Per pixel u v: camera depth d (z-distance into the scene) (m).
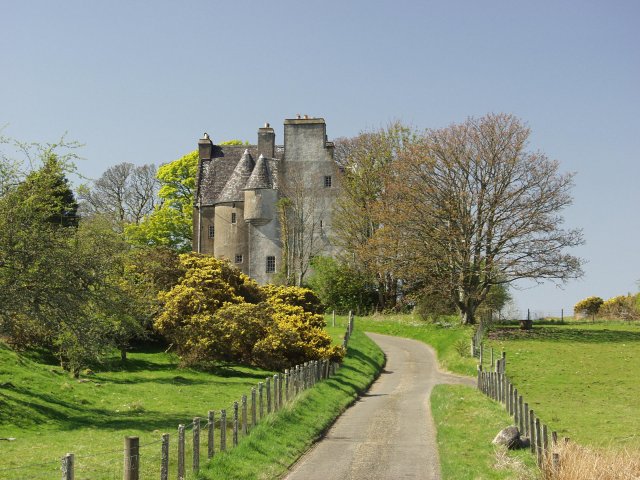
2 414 27.70
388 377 50.41
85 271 29.52
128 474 16.94
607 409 37.06
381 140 83.88
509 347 57.53
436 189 65.62
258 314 46.75
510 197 63.59
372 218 73.75
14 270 28.14
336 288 81.56
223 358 47.25
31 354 42.78
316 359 45.72
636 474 19.98
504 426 28.11
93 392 34.47
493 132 64.50
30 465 20.28
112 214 86.88
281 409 29.77
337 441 28.11
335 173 85.69
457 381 47.38
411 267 66.19
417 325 72.12
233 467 21.58
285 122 86.25
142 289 46.81
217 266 52.59
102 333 32.31
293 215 84.19
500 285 79.94
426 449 26.41
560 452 20.81
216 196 88.25
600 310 85.06
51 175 29.50
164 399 34.19
